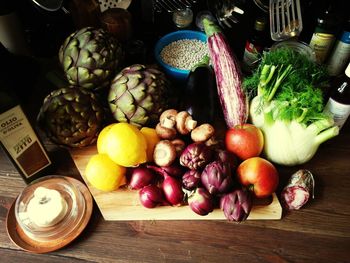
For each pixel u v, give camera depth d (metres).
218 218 0.64
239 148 0.67
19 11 0.81
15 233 0.61
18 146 0.62
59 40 0.86
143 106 0.68
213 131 0.66
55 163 0.72
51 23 0.82
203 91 0.72
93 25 0.84
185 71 0.78
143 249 0.61
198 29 0.90
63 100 0.65
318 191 0.68
